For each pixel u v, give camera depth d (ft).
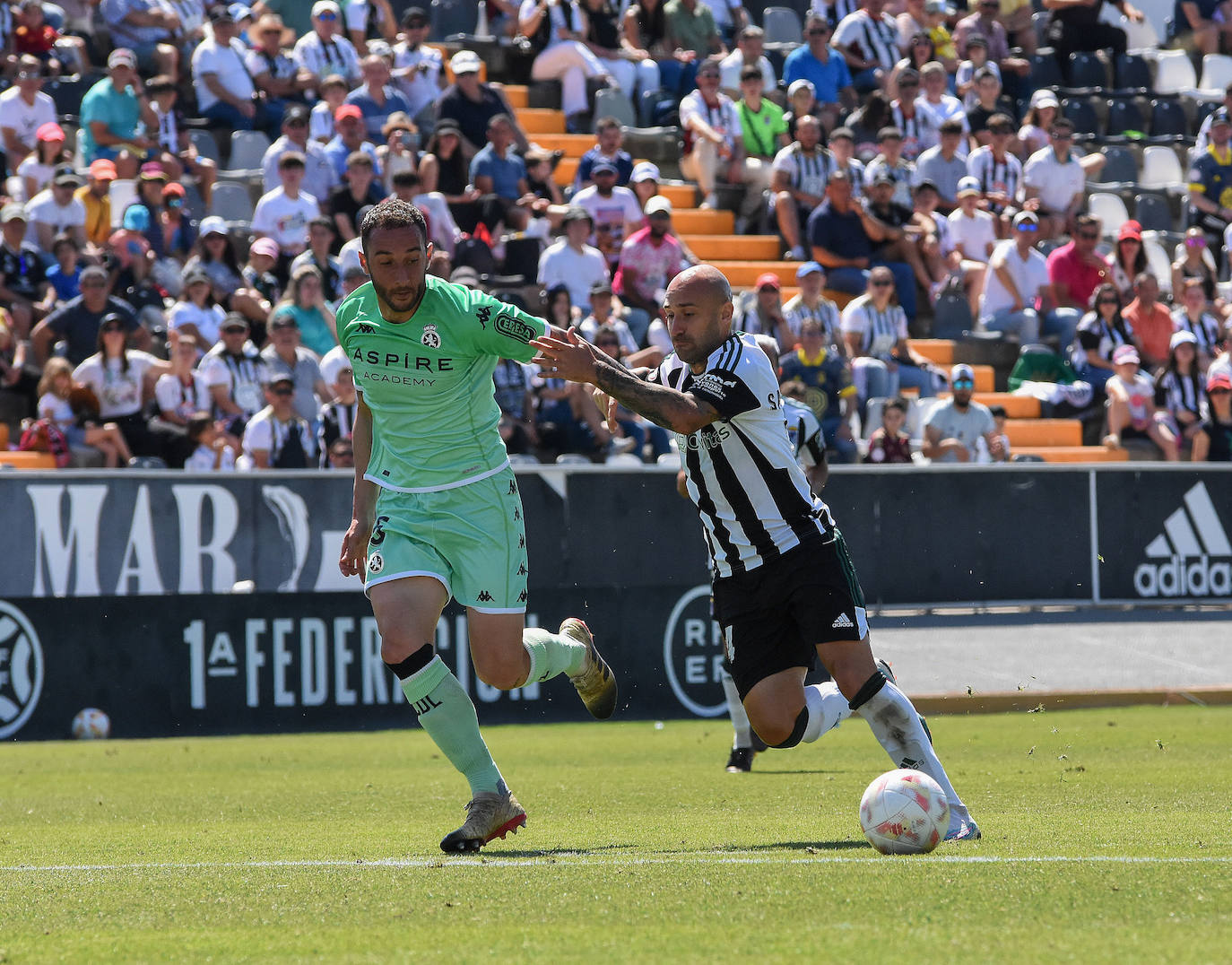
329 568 136.26
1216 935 36.29
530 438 158.81
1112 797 73.77
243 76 193.16
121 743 127.34
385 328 57.11
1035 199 211.20
